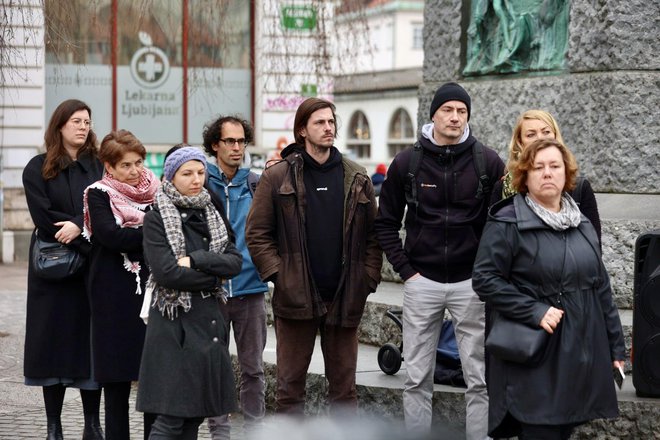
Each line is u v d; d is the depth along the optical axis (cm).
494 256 685
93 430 876
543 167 680
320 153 798
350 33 1744
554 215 682
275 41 1919
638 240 817
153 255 713
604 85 1054
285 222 792
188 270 708
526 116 773
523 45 1149
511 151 775
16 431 941
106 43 2619
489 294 681
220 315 733
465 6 1217
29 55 2456
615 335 689
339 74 1789
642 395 821
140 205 815
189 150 731
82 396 880
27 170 862
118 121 2664
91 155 872
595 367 673
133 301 809
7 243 2492
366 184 805
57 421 876
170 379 709
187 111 2708
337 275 796
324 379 927
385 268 1215
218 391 719
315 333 816
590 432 813
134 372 804
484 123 1182
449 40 1230
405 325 810
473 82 1204
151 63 2655
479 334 794
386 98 6019
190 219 729
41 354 854
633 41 1047
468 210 790
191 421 733
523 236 682
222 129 866
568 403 665
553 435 677
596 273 684
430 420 818
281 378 816
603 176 1059
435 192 790
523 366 675
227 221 750
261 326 871
